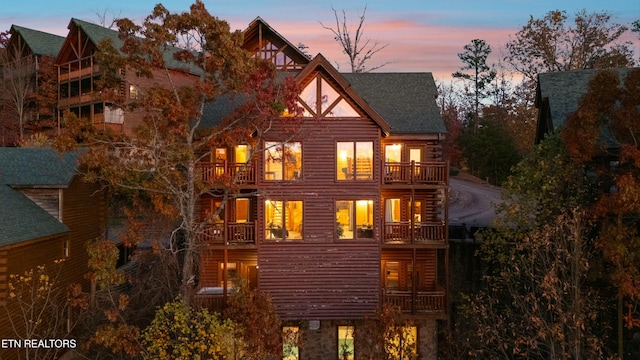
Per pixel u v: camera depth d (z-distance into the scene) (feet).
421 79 81.61
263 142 65.62
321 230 66.23
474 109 200.13
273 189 66.08
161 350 50.24
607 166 58.65
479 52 200.85
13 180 64.39
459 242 79.77
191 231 57.77
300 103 66.23
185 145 55.83
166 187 58.44
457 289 78.64
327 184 66.23
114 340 51.26
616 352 60.64
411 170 66.13
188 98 57.00
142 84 118.11
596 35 130.21
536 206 63.31
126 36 54.34
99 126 119.96
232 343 53.83
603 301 57.67
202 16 53.47
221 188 63.87
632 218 53.42
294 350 66.95
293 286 66.03
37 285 59.26
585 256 55.47
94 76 128.57
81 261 72.23
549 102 76.54
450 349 65.72
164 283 66.39
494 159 147.74
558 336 51.26
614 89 50.34
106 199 80.64
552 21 133.69
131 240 59.52
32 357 56.03
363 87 79.97
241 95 77.87
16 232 54.70
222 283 71.26
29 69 136.15
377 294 66.18
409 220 72.18
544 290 57.52
